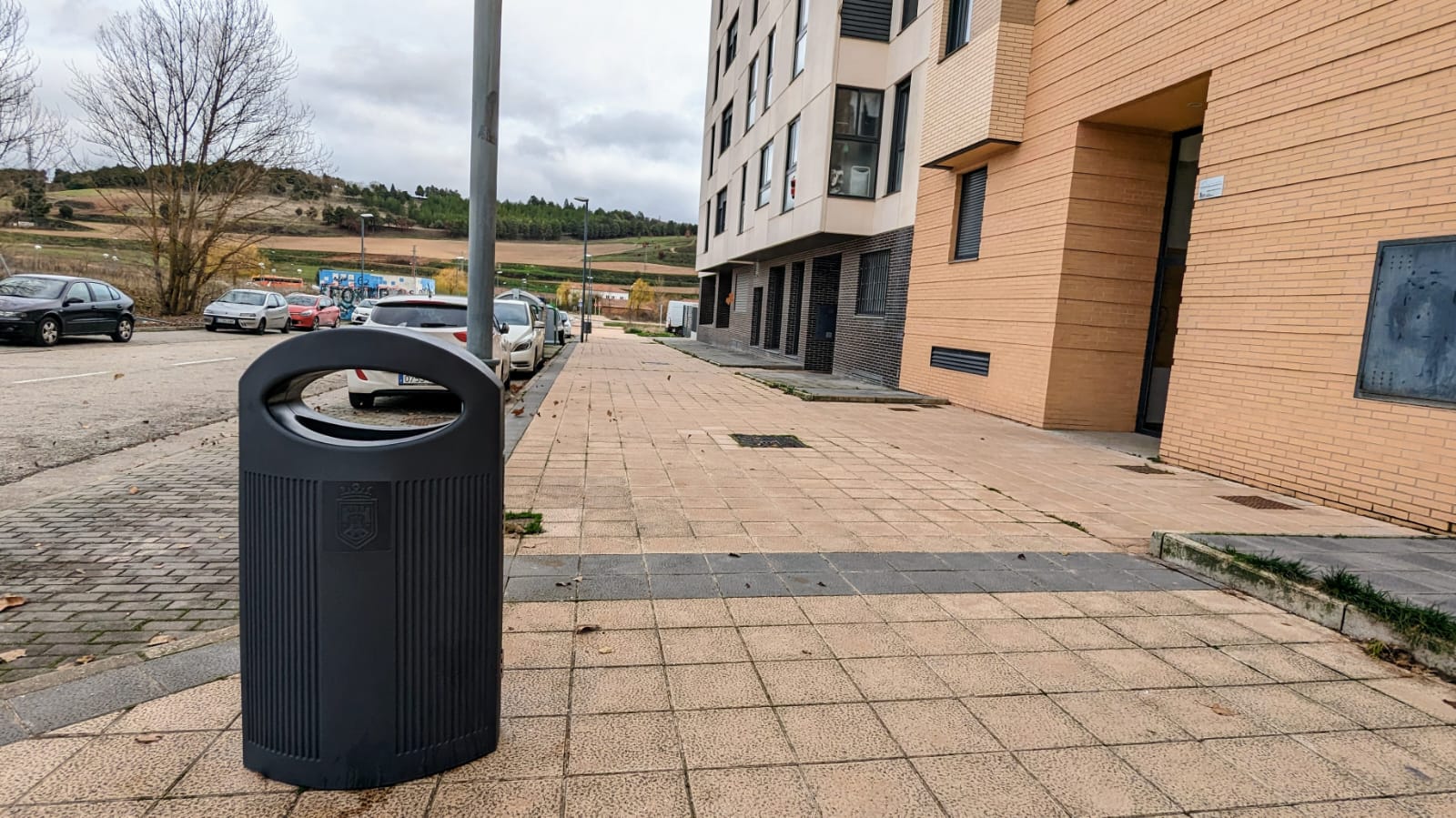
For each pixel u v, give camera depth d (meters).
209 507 5.14
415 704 2.10
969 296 11.59
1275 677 2.96
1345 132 5.84
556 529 4.61
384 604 2.02
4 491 5.39
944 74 11.69
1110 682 2.89
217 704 2.54
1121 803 2.15
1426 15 5.25
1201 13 7.32
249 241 27.91
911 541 4.62
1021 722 2.57
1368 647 3.20
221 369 13.25
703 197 33.78
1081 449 8.38
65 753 2.23
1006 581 3.96
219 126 25.44
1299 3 6.25
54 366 12.53
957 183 12.10
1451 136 5.10
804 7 17.52
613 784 2.16
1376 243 5.59
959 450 7.96
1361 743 2.51
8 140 21.14
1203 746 2.46
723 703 2.64
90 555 4.14
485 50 5.27
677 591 3.66
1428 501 5.16
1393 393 5.43
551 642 3.06
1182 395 7.46
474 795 2.09
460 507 2.07
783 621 3.36
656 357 22.84
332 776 2.08
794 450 7.55
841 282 17.28
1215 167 7.15
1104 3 8.74
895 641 3.19
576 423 8.70
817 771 2.26
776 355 22.52
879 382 14.97
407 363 1.98
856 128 15.40
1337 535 4.73
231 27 24.22
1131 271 9.62
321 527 1.96
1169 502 5.91
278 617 2.04
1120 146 9.38
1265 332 6.53
